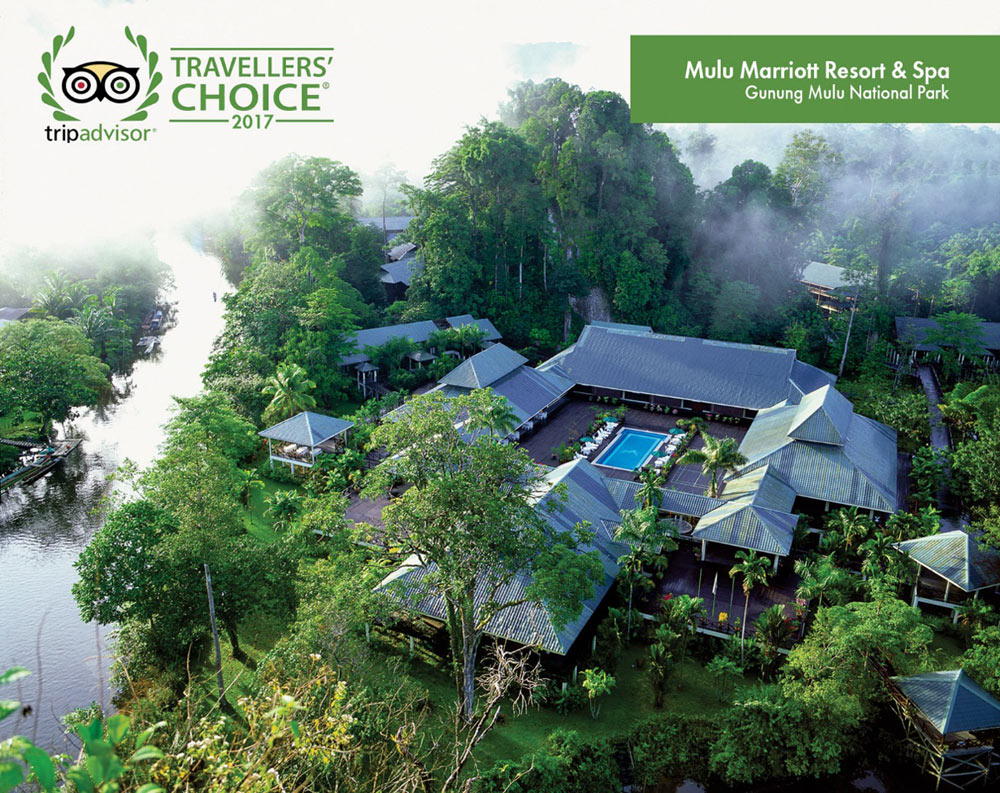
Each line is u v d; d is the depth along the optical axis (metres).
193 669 37.97
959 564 41.78
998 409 54.91
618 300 99.38
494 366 73.88
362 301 95.44
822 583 40.53
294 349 76.62
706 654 40.72
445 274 94.69
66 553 51.56
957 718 32.03
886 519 52.53
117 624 42.41
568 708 36.69
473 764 32.75
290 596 38.88
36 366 69.00
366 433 65.06
